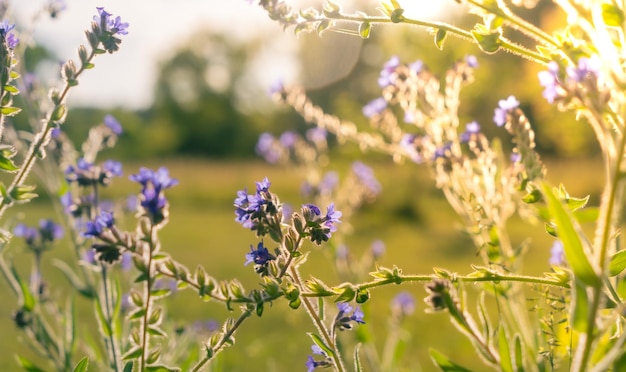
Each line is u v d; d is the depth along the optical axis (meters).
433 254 14.04
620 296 1.84
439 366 1.98
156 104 55.44
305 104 4.59
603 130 1.41
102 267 2.77
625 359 1.39
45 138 2.08
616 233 1.73
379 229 18.61
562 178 17.17
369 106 4.27
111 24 2.11
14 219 3.22
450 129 3.31
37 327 3.28
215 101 53.53
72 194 3.43
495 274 1.74
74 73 2.09
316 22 1.97
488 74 10.98
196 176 34.81
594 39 1.54
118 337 2.74
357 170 5.24
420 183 20.52
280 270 1.87
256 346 5.61
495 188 2.87
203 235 17.70
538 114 12.76
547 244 12.55
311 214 1.88
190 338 3.63
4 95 1.94
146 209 1.76
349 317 1.97
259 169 35.47
